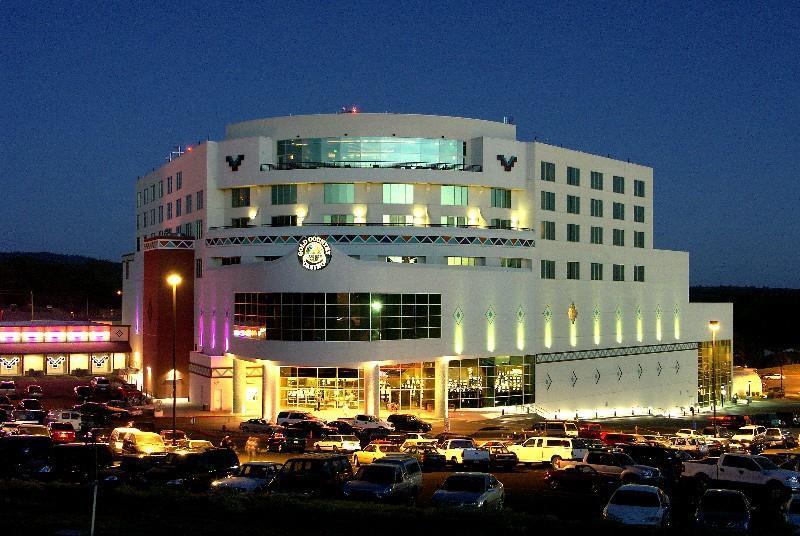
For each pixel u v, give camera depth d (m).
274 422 80.56
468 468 51.88
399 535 29.02
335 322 79.44
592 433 69.31
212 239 95.25
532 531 30.31
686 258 126.00
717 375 131.25
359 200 92.69
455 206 94.56
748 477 45.28
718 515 33.44
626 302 113.31
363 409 81.69
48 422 68.94
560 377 101.00
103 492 33.16
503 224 97.69
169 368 99.94
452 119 95.94
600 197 109.19
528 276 95.81
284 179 92.38
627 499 34.31
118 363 125.19
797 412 121.88
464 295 88.06
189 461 40.22
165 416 85.00
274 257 90.69
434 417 86.44
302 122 95.00
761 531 33.75
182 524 29.03
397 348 82.06
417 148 94.38
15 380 115.19
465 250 91.69
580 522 31.17
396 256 89.50
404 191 93.19
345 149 94.00
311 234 89.25
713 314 130.88
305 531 28.98
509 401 93.88
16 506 31.38
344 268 79.56
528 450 53.41
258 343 82.88
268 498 32.84
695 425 86.62
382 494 35.91
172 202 110.44
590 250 106.88
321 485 37.47
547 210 100.12
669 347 121.19
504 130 99.69
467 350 88.31
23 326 119.69
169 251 100.25
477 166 95.12
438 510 31.39
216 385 90.06
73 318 197.75
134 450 50.81
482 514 31.00
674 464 49.72
